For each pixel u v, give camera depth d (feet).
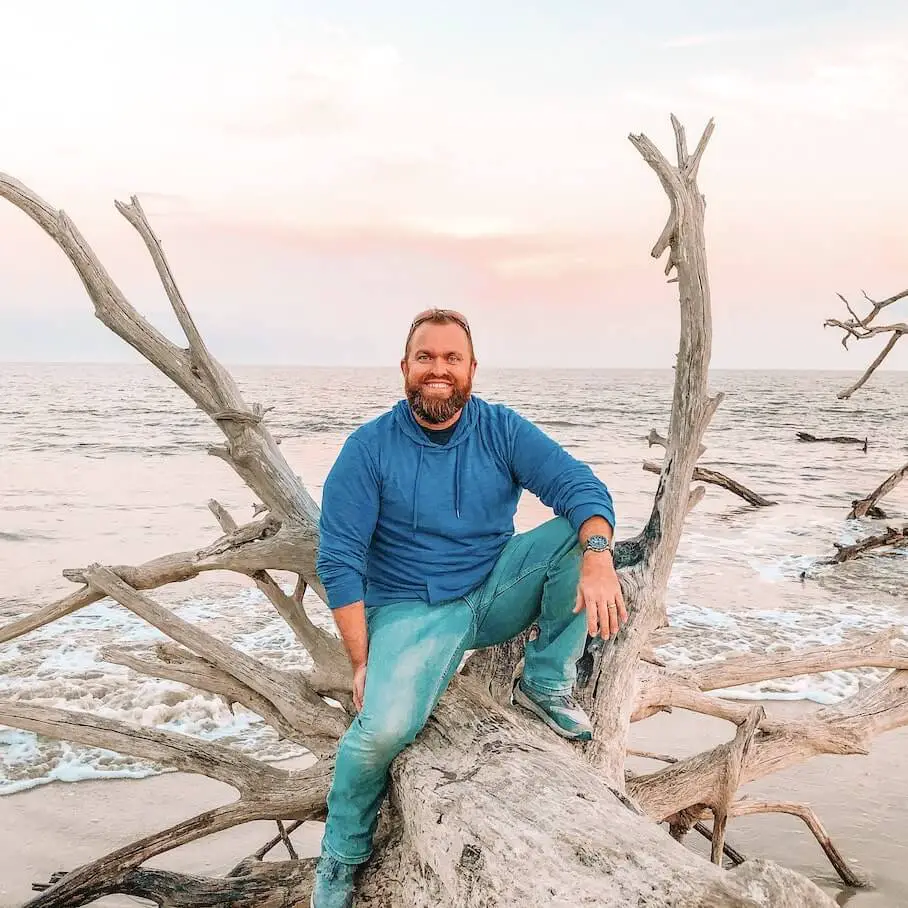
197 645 13.41
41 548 45.39
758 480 84.12
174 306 14.29
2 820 17.21
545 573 9.24
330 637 14.06
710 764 13.20
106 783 19.02
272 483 14.28
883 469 94.27
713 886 6.24
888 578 41.34
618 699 11.57
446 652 8.96
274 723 13.21
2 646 27.99
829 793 18.54
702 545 50.06
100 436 118.62
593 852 7.03
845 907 14.28
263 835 17.11
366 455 9.15
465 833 7.78
